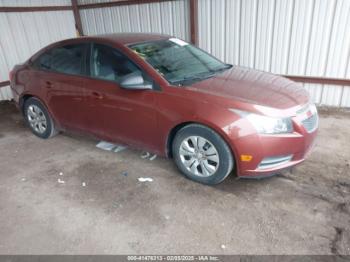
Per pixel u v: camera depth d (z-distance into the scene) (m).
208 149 2.92
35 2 6.70
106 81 3.39
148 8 6.51
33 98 4.28
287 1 5.00
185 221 2.61
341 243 2.30
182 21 6.19
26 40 6.63
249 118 2.66
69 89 3.72
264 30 5.39
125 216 2.71
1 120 5.44
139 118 3.20
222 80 3.21
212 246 2.33
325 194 2.89
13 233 2.58
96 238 2.47
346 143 3.91
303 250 2.26
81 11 7.64
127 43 3.40
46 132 4.37
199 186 3.10
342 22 4.73
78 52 3.70
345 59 4.91
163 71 3.16
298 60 5.29
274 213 2.66
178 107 2.91
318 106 5.34
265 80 3.33
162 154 3.28
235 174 3.10
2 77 6.30
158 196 2.97
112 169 3.51
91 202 2.93
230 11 5.57
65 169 3.57
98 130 3.69
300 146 2.81
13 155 4.01
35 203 2.97
